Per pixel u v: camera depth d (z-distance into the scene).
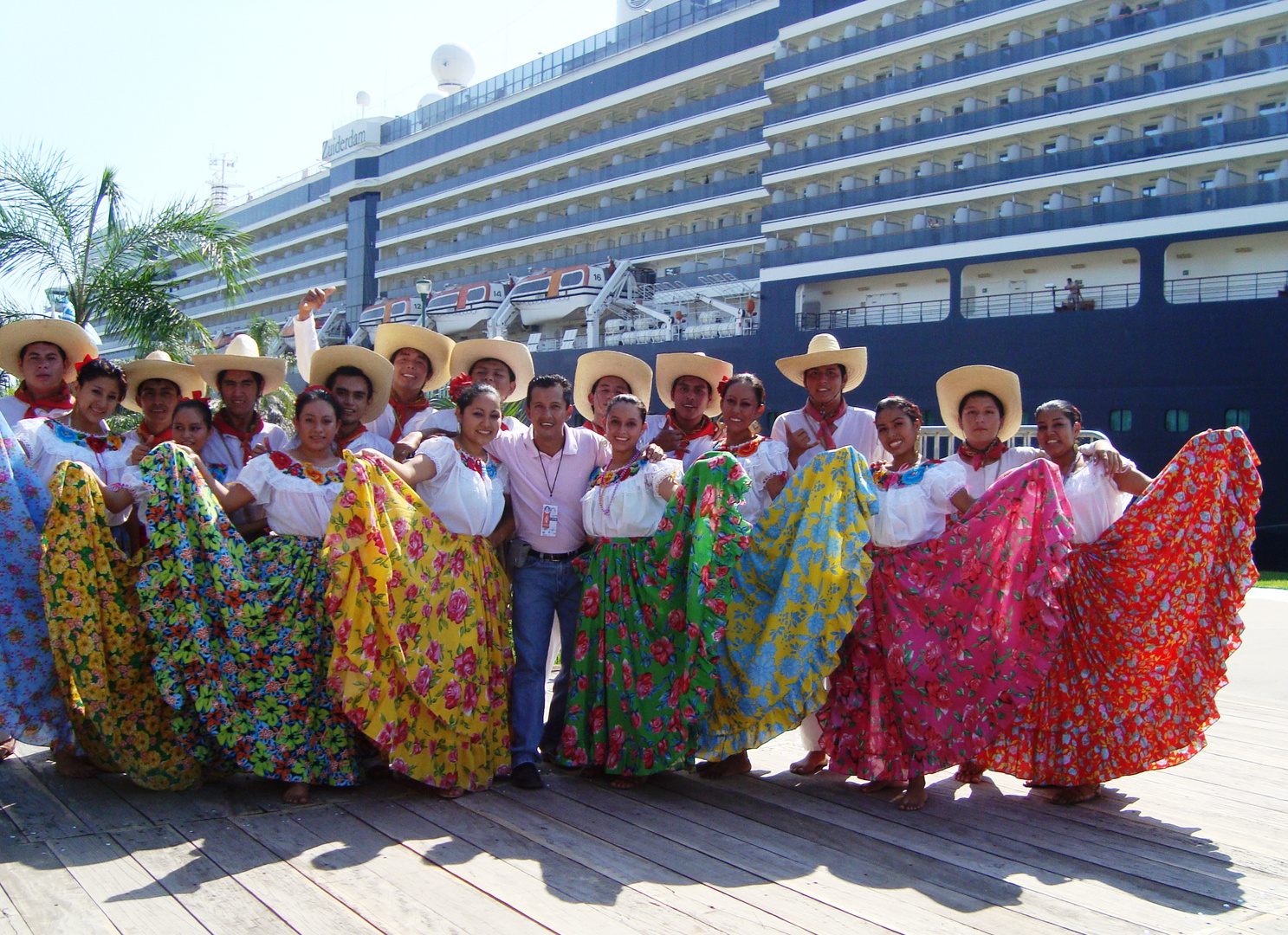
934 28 20.33
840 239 21.38
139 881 2.98
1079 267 18.34
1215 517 3.89
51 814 3.56
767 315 22.05
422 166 33.75
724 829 3.58
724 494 3.98
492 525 4.16
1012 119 18.84
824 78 22.72
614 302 25.73
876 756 3.94
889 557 4.02
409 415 4.97
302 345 5.48
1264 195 15.75
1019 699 3.82
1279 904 3.00
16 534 3.85
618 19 30.22
